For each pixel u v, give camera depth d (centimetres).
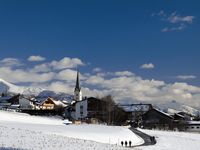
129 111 17250
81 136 6350
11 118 9325
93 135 6712
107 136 6962
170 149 6950
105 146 3869
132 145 6894
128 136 7594
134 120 16650
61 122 10738
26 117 10256
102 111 16100
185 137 10219
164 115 16225
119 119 16088
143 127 14988
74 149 3331
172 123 15988
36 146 3262
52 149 3189
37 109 18062
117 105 16612
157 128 15150
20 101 19875
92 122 14450
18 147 3084
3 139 3538
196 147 7775
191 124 16275
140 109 17700
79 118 16075
